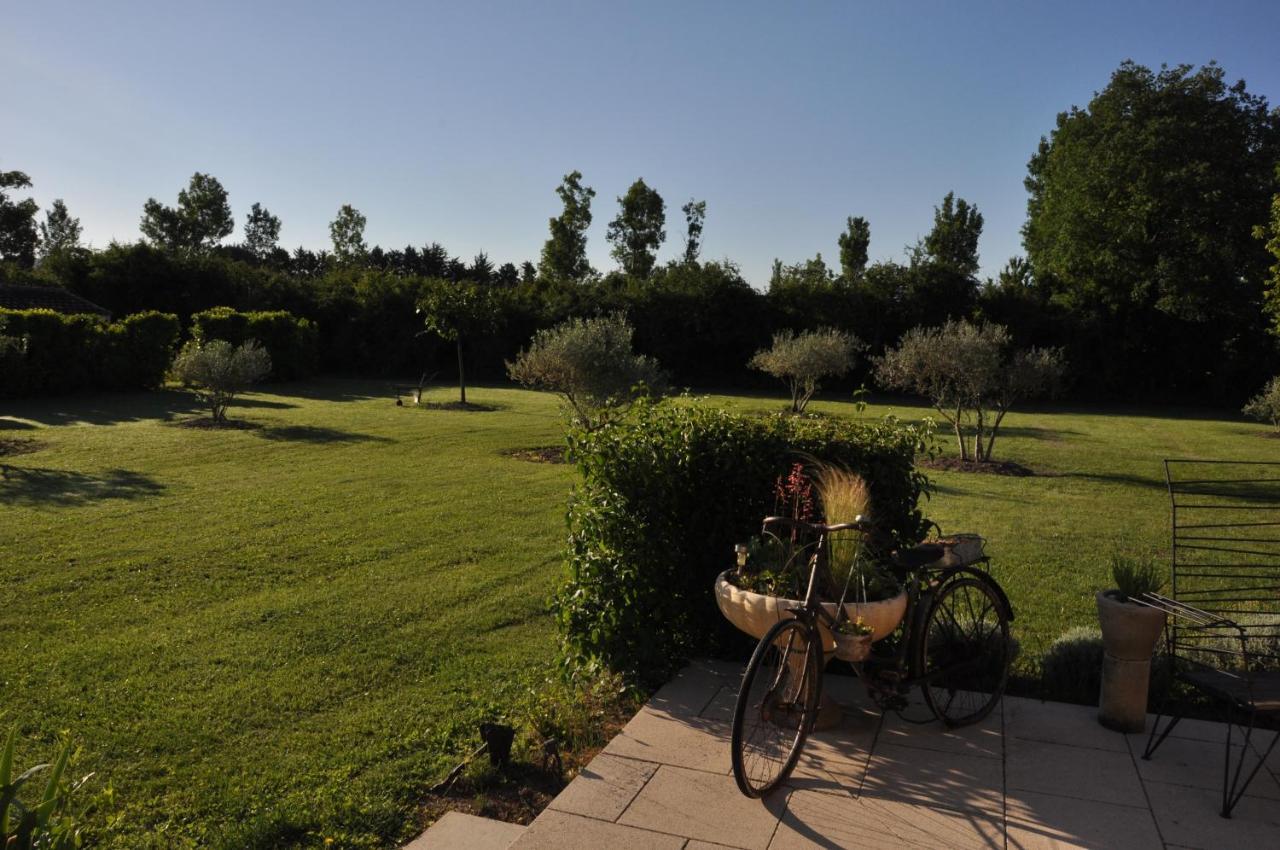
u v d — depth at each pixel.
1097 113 32.19
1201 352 30.45
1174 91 30.59
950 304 31.77
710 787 3.39
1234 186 29.84
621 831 3.07
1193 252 30.36
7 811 2.07
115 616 6.14
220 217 66.75
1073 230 31.81
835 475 4.20
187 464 13.09
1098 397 31.64
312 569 7.45
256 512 9.79
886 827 3.09
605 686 4.62
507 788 3.58
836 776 3.48
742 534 4.80
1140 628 3.77
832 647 3.65
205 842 3.29
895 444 4.80
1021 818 3.14
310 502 10.45
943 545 4.03
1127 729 3.86
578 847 2.97
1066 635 4.77
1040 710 4.13
